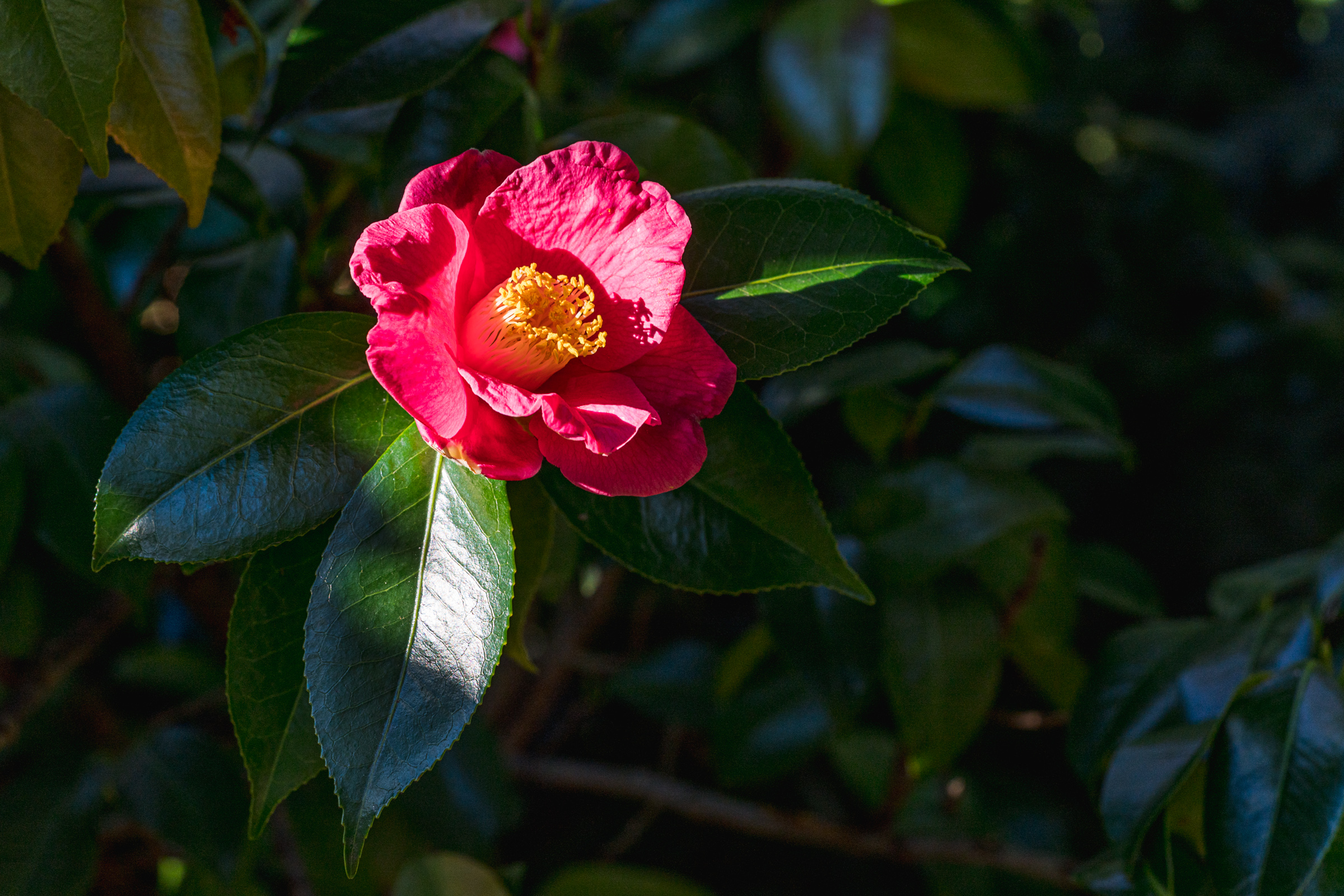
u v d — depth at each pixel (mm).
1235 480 1912
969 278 1605
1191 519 1917
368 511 720
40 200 771
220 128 770
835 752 1229
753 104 1278
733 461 762
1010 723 992
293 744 734
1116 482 1940
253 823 729
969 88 1115
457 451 708
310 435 729
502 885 913
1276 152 2295
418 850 979
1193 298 2008
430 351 712
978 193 1555
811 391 945
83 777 952
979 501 910
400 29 796
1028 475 929
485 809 996
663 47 1166
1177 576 1917
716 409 733
